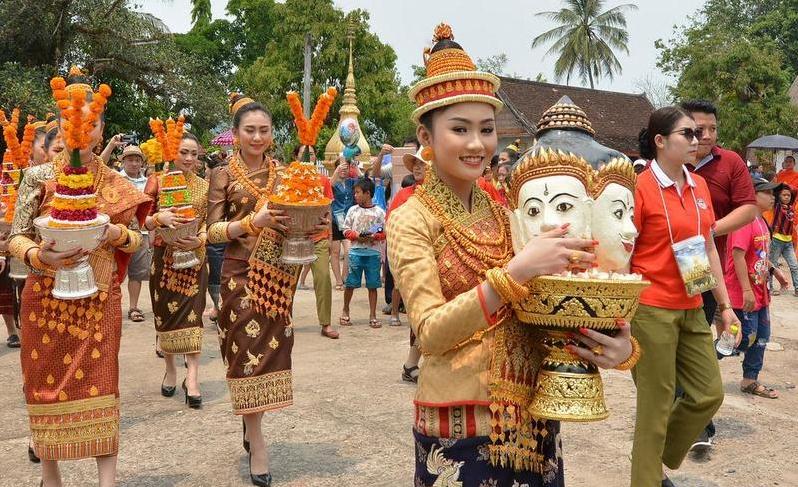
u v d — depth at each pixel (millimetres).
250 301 3900
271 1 35875
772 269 5891
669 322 3398
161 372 6219
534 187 1926
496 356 1970
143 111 21422
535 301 1858
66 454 3264
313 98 30016
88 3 19219
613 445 4477
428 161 2158
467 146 1985
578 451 4375
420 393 2049
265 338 3904
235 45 36500
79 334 3281
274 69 29672
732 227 4301
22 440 4566
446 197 2072
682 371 3559
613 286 1811
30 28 18484
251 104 4172
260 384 3867
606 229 2020
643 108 32500
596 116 30406
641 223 3520
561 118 2105
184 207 4684
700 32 24547
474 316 1788
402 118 31516
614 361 1896
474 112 1989
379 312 9203
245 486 3846
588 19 40281
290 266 3994
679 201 3535
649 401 3424
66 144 3023
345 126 15875
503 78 29094
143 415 5055
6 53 19094
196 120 22266
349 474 4000
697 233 3484
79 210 2996
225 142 13836
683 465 4227
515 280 1745
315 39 29766
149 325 8125
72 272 3068
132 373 6184
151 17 20859
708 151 4453
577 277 1816
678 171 3609
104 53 20250
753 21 41500
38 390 3285
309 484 3869
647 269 3465
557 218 1897
